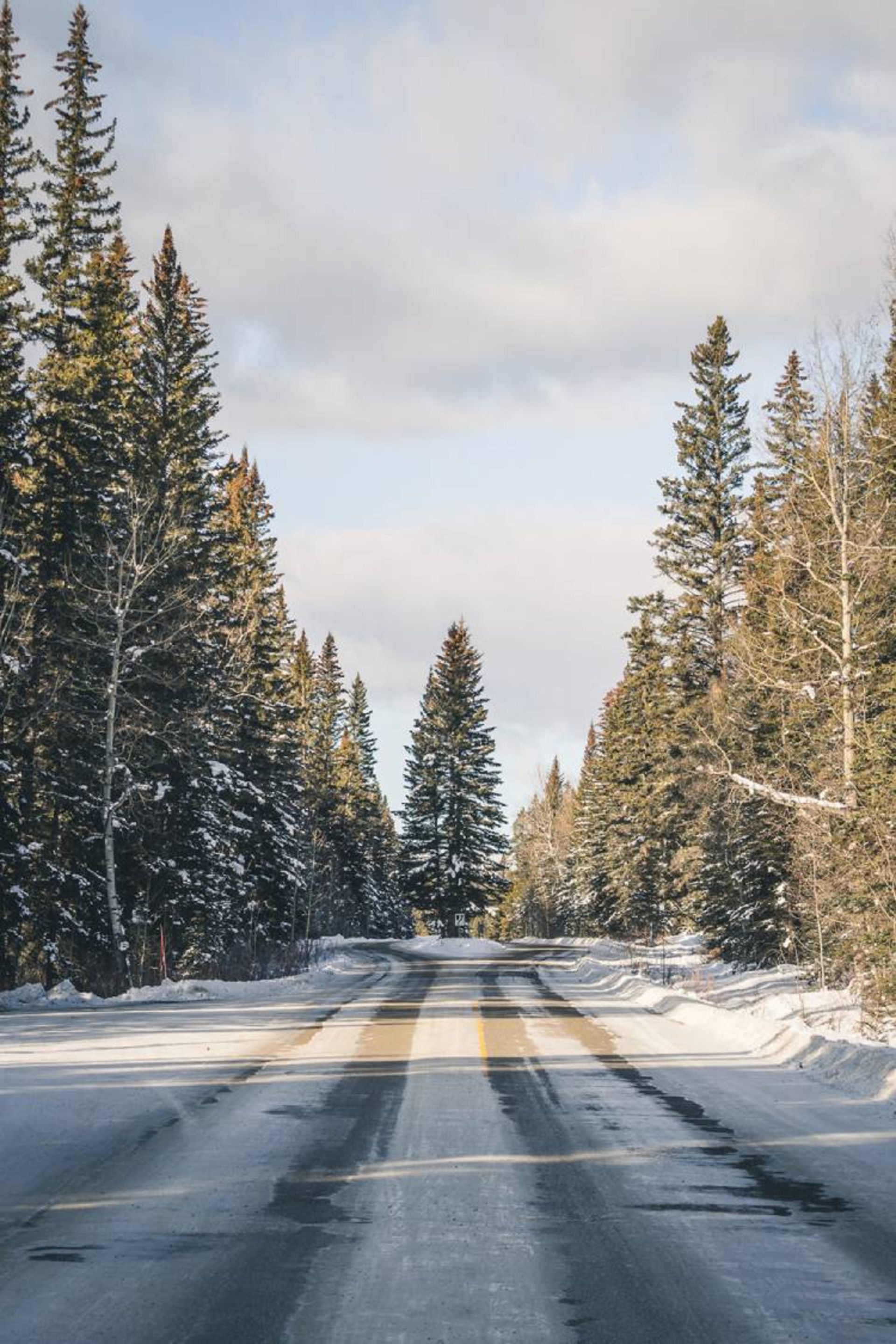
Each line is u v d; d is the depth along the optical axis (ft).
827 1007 87.15
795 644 109.09
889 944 72.69
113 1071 47.75
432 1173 29.94
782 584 109.60
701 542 203.72
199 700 135.13
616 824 229.66
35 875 112.27
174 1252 22.76
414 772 308.81
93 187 130.82
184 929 137.49
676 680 197.26
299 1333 18.34
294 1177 29.30
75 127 131.75
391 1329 18.54
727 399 205.57
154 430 147.02
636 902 207.31
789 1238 24.12
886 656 95.45
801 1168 30.99
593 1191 28.17
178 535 128.16
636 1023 74.54
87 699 124.16
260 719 173.37
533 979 128.98
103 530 125.29
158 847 129.49
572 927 367.86
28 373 123.85
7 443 114.83
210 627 152.35
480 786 304.30
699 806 177.37
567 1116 38.81
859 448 98.73
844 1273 21.77
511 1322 18.99
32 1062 50.39
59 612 121.60
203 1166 30.48
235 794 142.72
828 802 96.58
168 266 156.56
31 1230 24.20
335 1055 55.16
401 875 307.78
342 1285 20.77
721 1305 19.92
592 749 403.34
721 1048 60.70
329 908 283.18
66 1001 93.40
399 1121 37.45
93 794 123.85
